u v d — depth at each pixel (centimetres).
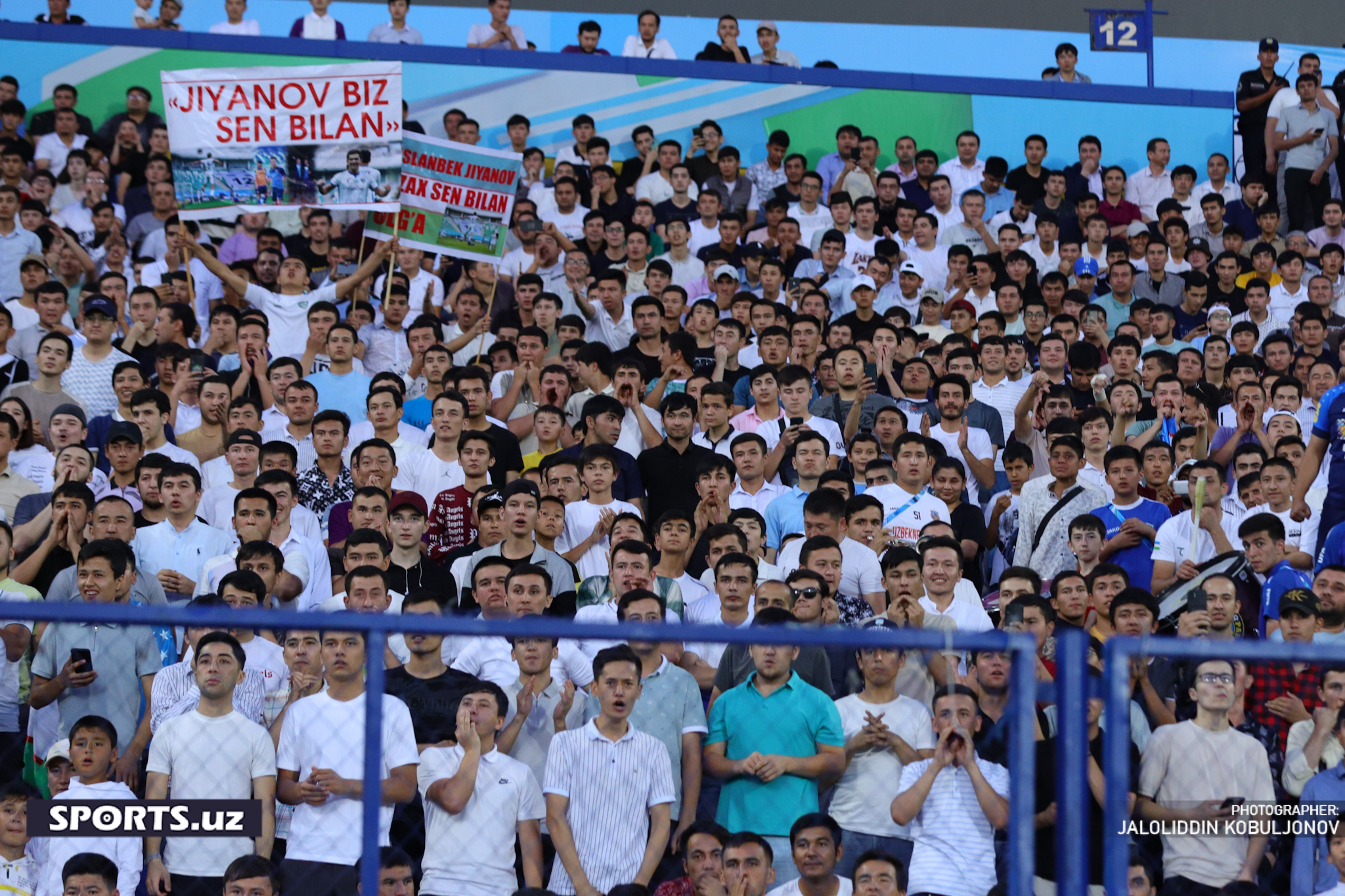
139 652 704
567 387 1161
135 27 1769
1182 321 1541
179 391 1129
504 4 1853
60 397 1130
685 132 1786
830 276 1536
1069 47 1889
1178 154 1842
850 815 576
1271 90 1809
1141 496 1045
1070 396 1197
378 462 987
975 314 1469
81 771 633
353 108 1256
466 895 597
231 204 1248
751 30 1950
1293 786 533
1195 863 531
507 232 1364
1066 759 450
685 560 900
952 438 1157
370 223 1330
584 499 995
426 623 442
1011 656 454
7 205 1482
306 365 1238
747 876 578
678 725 610
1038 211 1720
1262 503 1004
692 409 1059
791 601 781
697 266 1566
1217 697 539
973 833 556
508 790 611
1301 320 1414
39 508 959
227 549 917
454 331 1436
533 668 644
